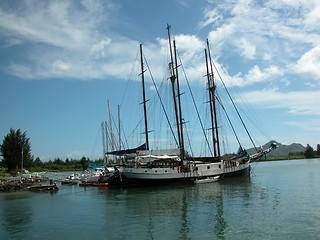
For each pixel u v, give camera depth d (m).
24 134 138.00
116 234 29.59
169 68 76.81
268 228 29.45
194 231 29.45
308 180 72.88
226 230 29.33
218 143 86.62
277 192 52.59
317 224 30.42
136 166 67.25
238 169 78.75
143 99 76.31
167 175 67.19
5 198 56.12
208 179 70.94
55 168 174.62
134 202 47.22
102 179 75.06
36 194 60.78
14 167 133.38
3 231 31.86
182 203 44.72
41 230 31.95
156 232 29.70
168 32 77.12
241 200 45.38
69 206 45.50
